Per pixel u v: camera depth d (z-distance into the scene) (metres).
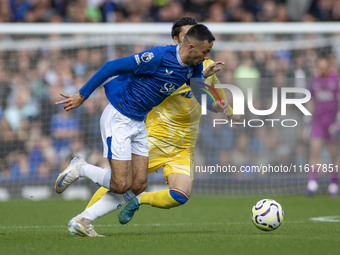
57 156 48.59
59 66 52.25
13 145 49.16
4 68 52.06
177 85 21.06
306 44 53.66
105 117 21.02
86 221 20.89
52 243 18.64
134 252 16.48
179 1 59.53
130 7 58.44
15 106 50.22
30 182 45.19
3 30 42.38
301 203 39.06
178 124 22.91
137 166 21.44
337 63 54.62
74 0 58.22
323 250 16.83
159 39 50.62
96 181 21.16
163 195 21.33
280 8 60.16
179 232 22.97
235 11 59.28
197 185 46.97
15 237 20.72
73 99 20.66
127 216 21.80
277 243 18.31
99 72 20.47
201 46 20.06
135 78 20.81
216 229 24.41
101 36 51.75
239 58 53.34
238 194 46.53
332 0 61.16
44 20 58.06
